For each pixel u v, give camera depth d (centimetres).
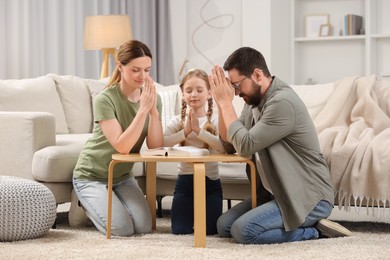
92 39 632
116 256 296
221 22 795
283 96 332
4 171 404
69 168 395
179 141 368
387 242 332
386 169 364
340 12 791
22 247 320
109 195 344
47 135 409
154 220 384
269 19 751
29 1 631
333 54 792
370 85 434
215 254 300
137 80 355
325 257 292
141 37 773
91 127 512
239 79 335
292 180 333
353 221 432
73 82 512
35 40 639
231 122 333
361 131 404
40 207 346
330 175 377
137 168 430
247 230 327
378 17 780
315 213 340
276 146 335
